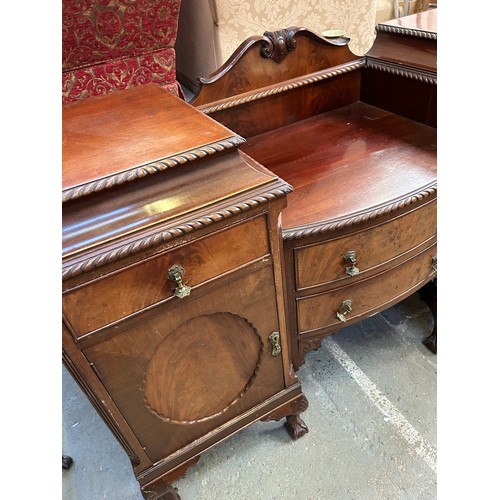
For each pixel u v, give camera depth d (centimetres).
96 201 54
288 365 91
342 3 129
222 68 98
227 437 91
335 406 114
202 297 66
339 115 118
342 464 102
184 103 73
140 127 65
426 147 101
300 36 104
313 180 92
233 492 99
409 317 138
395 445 105
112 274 55
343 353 128
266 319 78
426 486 97
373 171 93
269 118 111
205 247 61
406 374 121
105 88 101
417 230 91
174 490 91
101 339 60
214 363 78
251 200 60
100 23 92
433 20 112
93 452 110
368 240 85
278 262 71
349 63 115
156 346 67
